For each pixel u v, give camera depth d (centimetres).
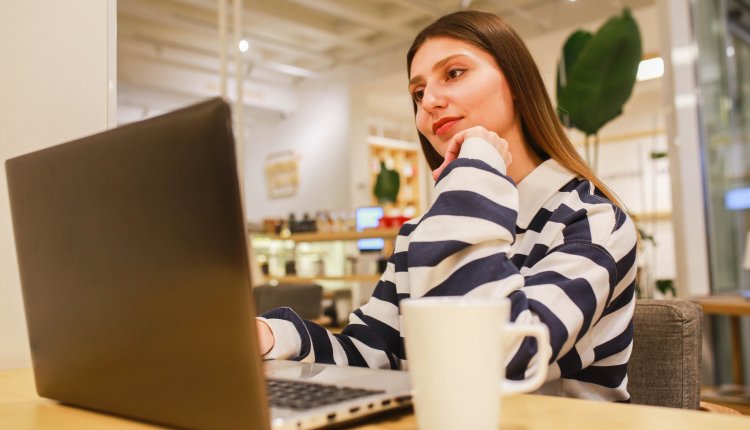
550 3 595
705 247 366
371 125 966
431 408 40
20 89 111
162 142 46
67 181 55
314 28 679
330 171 806
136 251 50
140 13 603
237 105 347
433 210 69
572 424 47
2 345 108
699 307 101
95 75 121
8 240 109
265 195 898
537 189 89
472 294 64
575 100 299
